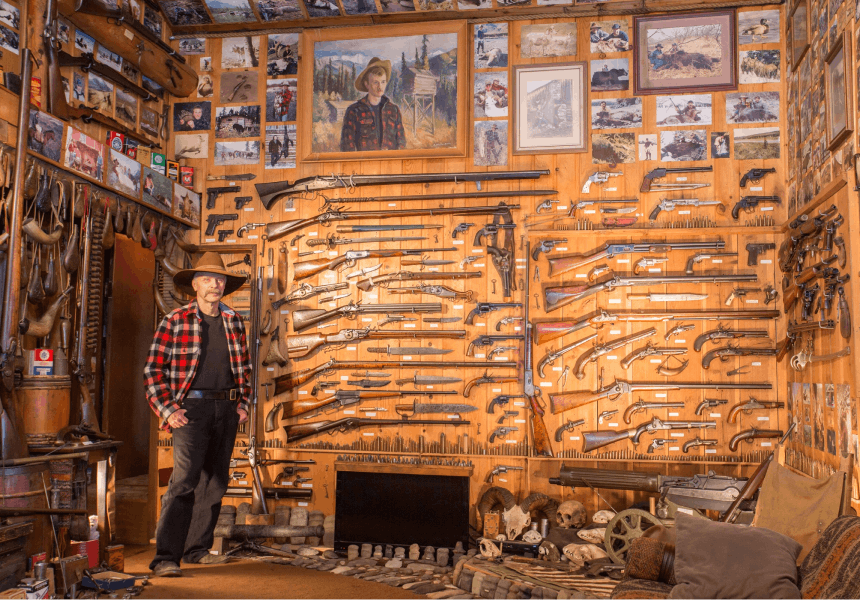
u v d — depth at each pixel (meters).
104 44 5.54
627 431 5.76
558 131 6.19
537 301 6.06
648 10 6.13
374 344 6.26
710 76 6.02
